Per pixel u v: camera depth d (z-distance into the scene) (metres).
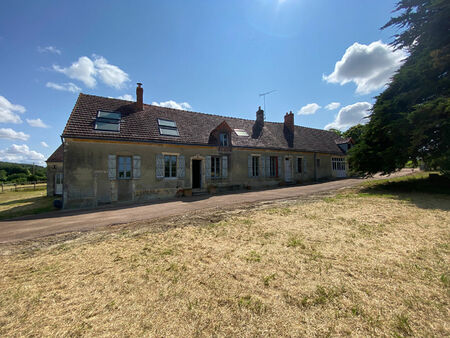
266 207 7.06
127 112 11.91
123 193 10.18
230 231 4.66
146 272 3.02
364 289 2.40
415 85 9.97
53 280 2.92
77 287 2.72
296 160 17.41
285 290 2.44
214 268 3.05
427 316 1.95
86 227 5.68
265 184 15.34
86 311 2.25
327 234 4.24
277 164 16.17
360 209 6.27
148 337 1.85
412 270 2.77
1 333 2.00
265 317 2.03
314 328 1.87
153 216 6.69
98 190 9.61
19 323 2.12
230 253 3.53
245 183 14.38
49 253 3.88
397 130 9.59
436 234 4.01
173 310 2.20
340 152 21.11
